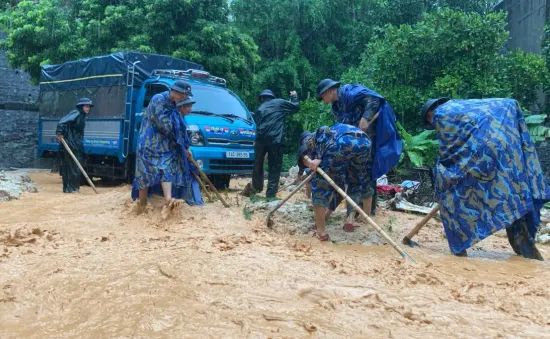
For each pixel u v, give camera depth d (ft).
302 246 16.07
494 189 16.03
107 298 10.80
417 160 39.52
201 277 12.27
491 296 11.78
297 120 65.36
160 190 22.09
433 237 19.62
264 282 12.08
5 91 65.31
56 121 42.70
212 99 33.53
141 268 12.92
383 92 48.06
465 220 16.19
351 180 18.90
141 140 20.85
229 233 17.99
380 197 29.84
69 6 64.90
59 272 12.63
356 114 19.94
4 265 13.24
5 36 65.51
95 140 37.65
